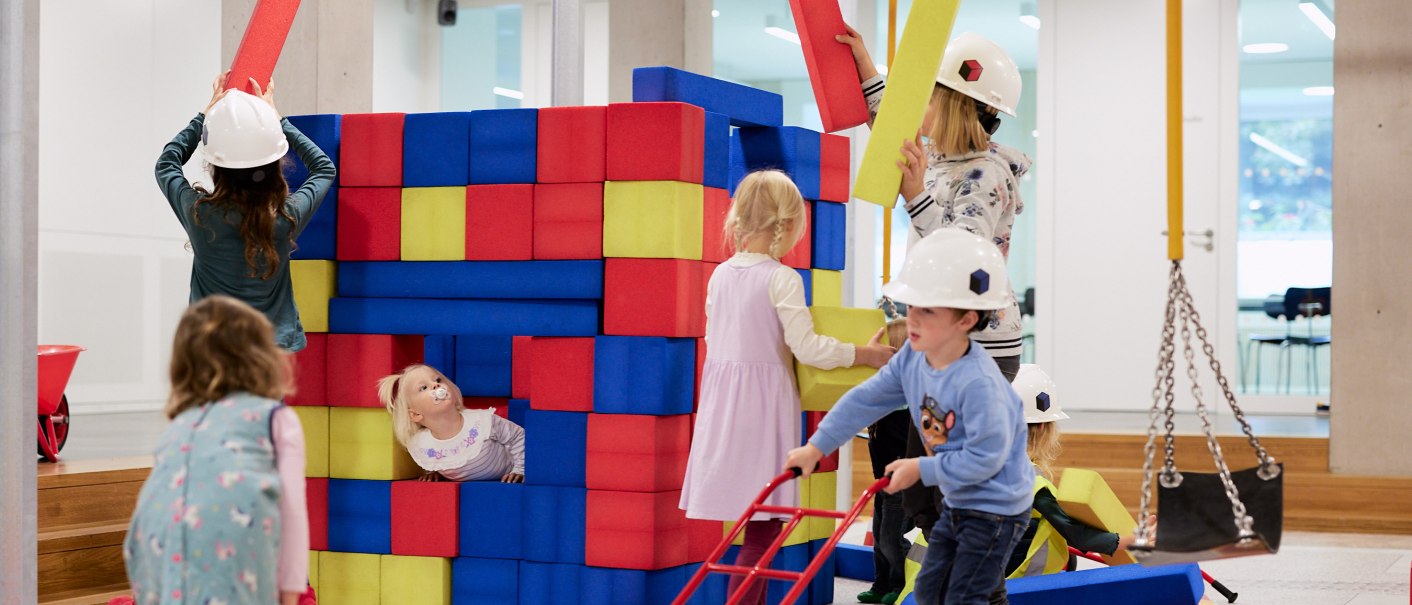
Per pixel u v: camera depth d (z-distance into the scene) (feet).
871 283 30.25
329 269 12.35
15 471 9.77
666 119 11.14
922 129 10.33
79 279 25.99
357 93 17.88
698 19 25.66
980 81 10.05
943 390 8.52
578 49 16.53
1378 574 15.88
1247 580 15.39
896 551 12.89
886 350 11.00
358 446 12.26
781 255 11.11
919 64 9.62
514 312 11.69
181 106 28.91
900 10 30.37
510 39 37.45
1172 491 8.23
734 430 10.64
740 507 10.58
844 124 11.28
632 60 25.46
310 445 12.39
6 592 9.78
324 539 12.34
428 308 12.01
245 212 11.16
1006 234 10.13
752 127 13.00
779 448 10.71
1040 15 29.43
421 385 11.95
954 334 8.59
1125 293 28.91
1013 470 8.56
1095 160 29.09
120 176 27.07
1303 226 28.12
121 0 27.17
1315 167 28.09
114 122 26.94
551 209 11.55
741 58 32.42
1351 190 20.79
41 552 13.21
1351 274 20.76
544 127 11.57
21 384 9.78
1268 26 28.32
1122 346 28.94
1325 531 20.04
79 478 14.38
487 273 11.79
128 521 14.73
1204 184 28.27
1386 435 20.59
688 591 8.96
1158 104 28.66
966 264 8.60
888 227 15.46
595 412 11.39
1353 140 20.77
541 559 11.59
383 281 12.20
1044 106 29.43
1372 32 20.67
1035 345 29.55
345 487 12.27
